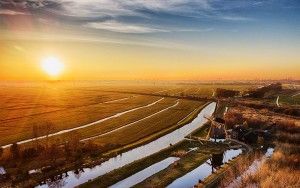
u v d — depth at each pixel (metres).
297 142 68.06
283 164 51.34
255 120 86.31
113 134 81.69
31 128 88.94
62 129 88.94
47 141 69.12
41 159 55.44
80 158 57.62
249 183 44.22
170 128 89.81
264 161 53.53
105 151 63.84
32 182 45.84
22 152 56.47
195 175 50.34
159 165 56.09
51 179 48.34
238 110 113.88
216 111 122.69
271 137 71.94
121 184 47.16
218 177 47.00
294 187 41.19
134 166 53.53
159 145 71.38
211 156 60.03
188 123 100.81
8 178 46.75
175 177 49.16
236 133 73.12
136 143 71.19
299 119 93.56
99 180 47.06
